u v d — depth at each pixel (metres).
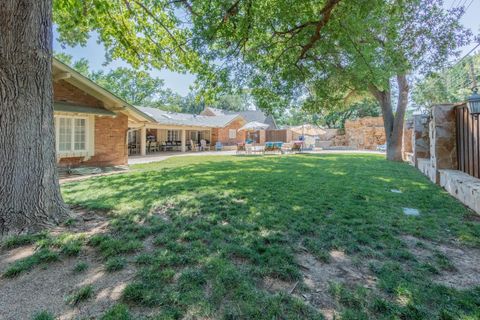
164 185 5.92
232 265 2.27
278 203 4.35
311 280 2.07
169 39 7.58
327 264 2.34
